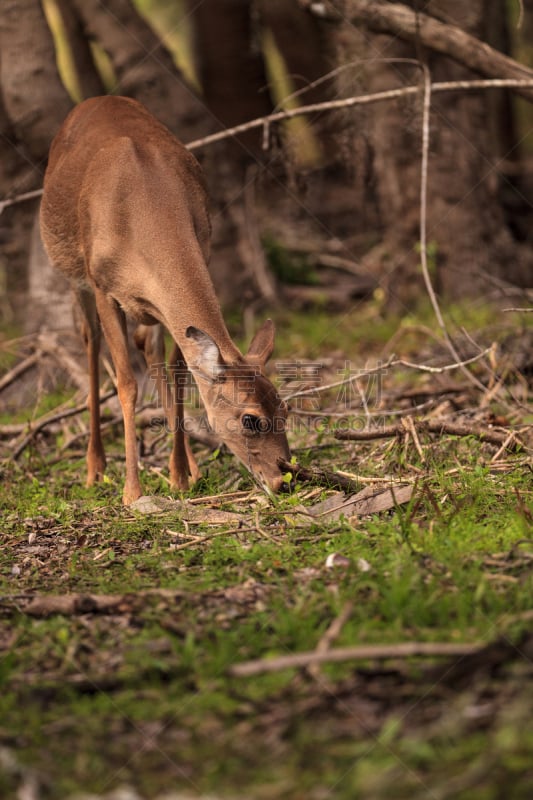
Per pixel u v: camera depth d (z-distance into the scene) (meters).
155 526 9.59
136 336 12.05
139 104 12.20
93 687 6.18
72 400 13.78
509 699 5.65
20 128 16.52
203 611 7.16
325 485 10.09
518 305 17.94
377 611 6.90
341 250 24.45
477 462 10.16
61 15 17.41
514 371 13.66
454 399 12.68
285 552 8.32
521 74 14.95
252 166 20.84
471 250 19.64
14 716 5.91
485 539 8.12
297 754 5.39
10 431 13.51
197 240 10.82
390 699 5.78
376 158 19.61
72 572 8.39
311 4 15.35
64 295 16.69
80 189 11.30
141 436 12.97
